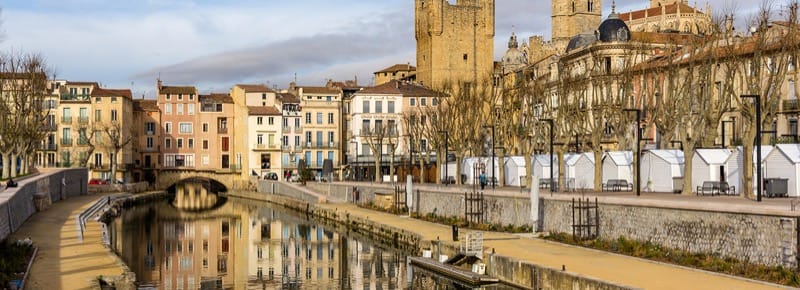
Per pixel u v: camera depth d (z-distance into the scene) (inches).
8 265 1647.4
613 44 4072.3
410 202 3046.3
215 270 2214.6
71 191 4392.2
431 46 5999.0
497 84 5398.6
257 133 5713.6
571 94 3784.5
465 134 4082.2
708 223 1595.7
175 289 1921.8
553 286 1530.5
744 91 2974.9
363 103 5516.7
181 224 3548.2
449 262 1991.9
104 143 5364.2
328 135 5846.5
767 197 2055.9
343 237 2940.5
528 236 2151.8
